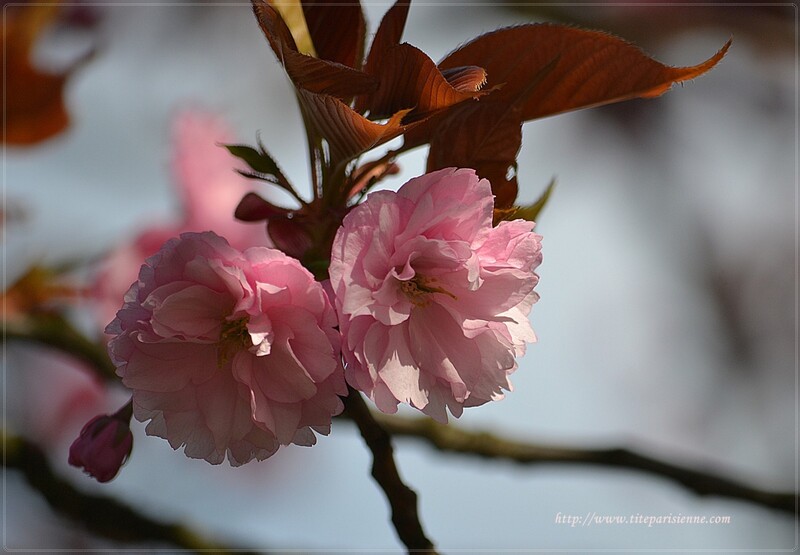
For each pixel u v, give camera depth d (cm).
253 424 59
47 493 76
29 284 77
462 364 59
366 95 59
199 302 58
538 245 59
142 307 58
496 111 59
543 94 62
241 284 58
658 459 74
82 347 77
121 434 60
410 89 58
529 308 60
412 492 62
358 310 58
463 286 59
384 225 58
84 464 60
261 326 58
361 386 58
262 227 79
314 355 58
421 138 60
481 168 60
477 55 61
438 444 74
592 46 61
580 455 74
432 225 58
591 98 62
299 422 58
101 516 76
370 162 61
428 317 59
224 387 59
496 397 59
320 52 62
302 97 59
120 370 58
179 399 59
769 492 73
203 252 58
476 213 58
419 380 59
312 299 58
